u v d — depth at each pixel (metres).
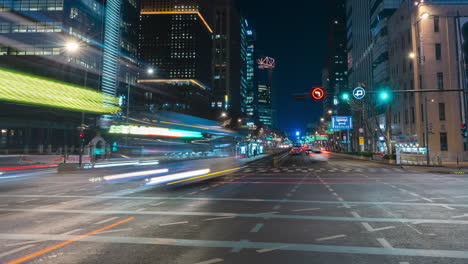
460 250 6.09
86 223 8.67
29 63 84.38
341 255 5.82
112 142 59.69
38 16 91.31
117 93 113.25
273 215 9.54
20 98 69.19
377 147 65.81
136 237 7.15
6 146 65.56
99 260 5.62
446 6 45.00
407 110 51.38
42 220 9.13
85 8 99.50
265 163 44.00
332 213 9.81
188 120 68.00
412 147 43.56
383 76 62.94
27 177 25.23
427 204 11.39
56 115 73.44
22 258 5.77
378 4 68.00
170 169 31.72
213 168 33.50
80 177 24.61
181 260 5.59
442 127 43.62
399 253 5.92
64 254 5.98
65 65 88.88
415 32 47.22
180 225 8.30
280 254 5.89
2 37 90.56
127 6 126.31
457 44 44.19
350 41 101.00
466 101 43.25
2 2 90.81
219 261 5.51
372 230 7.67
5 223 8.79
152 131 60.25
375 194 14.02
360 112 73.25
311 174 25.47
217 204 11.62
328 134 108.31
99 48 104.25
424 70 45.00
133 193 14.93
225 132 79.81
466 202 11.80
